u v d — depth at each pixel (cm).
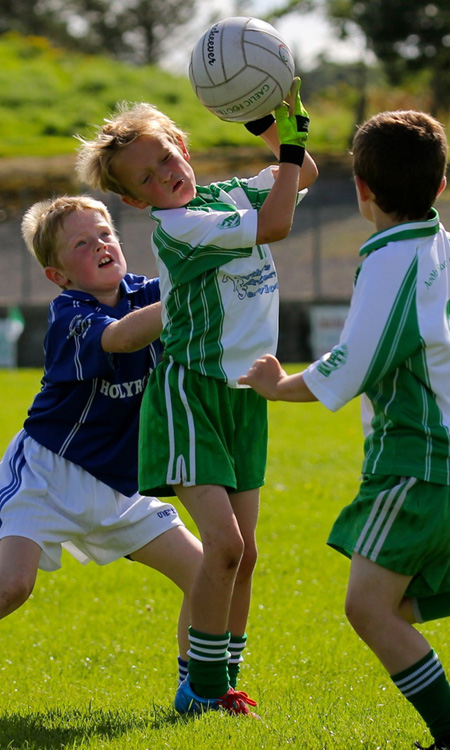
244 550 1435
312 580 2467
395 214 1198
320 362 1149
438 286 1166
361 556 1161
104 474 1499
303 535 2964
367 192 1210
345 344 1134
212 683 1370
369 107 18738
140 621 2184
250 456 1411
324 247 10538
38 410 1534
